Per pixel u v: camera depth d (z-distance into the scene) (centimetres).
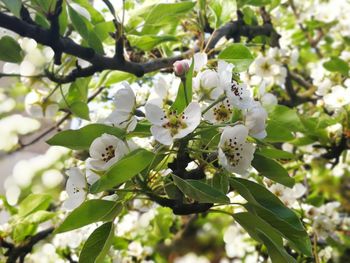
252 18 38
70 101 29
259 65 38
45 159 39
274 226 18
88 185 18
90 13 29
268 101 25
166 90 20
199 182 17
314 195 39
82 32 23
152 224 44
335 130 34
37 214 31
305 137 35
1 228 32
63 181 39
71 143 18
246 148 18
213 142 18
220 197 16
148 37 30
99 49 25
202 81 19
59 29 23
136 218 41
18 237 31
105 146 18
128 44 30
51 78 24
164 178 19
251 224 19
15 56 23
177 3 27
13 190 34
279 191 31
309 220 35
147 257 43
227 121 19
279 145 39
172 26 35
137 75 27
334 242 35
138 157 16
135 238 42
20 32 21
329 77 39
